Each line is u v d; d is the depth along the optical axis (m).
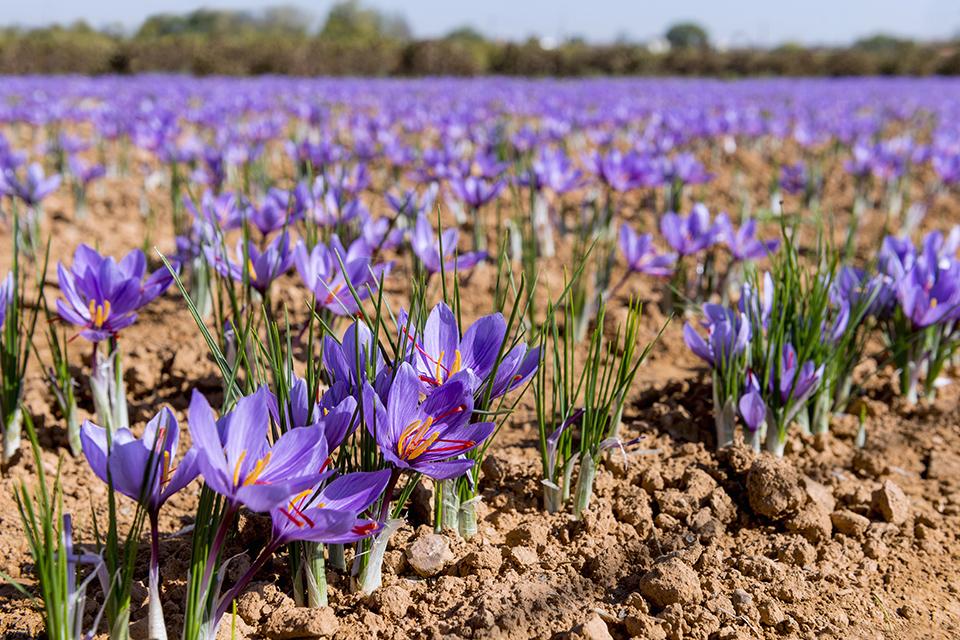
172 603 0.78
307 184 1.19
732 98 5.69
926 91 7.08
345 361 0.77
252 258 0.91
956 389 1.08
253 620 0.77
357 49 9.16
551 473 0.87
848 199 2.27
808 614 0.81
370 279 0.95
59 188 2.08
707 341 0.95
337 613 0.78
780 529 0.88
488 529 0.86
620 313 1.19
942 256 1.08
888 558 0.86
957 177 1.80
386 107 3.99
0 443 0.92
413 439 0.73
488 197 1.26
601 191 2.03
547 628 0.78
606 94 5.75
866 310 1.03
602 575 0.82
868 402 1.04
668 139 2.15
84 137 3.30
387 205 1.82
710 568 0.83
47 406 0.99
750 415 0.92
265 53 8.66
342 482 0.72
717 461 0.93
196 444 0.68
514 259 1.44
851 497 0.91
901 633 0.80
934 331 1.03
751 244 1.14
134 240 1.57
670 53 10.58
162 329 1.16
